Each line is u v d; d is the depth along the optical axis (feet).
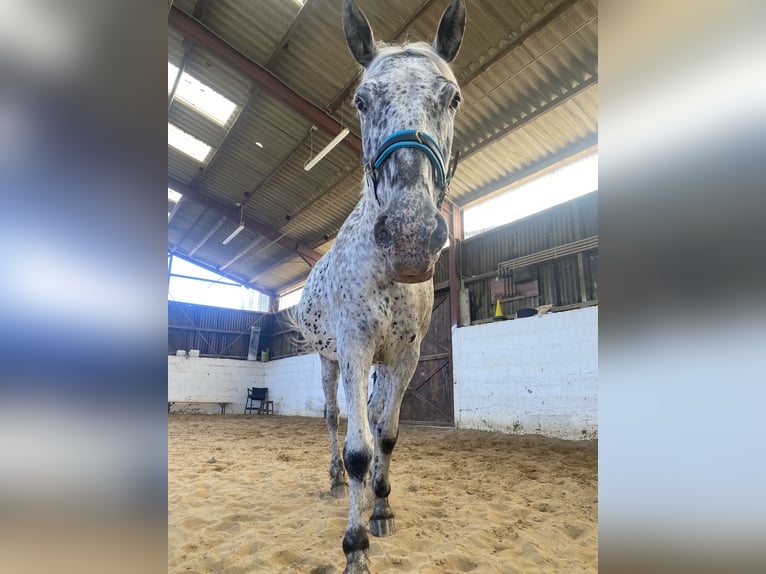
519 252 22.48
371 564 4.91
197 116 26.18
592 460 13.05
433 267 3.94
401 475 10.34
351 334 5.16
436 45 5.60
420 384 25.41
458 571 4.85
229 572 4.88
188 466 11.66
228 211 35.35
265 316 47.98
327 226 34.37
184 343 43.32
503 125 19.94
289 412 40.24
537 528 6.38
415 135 3.96
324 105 22.68
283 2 18.19
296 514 6.91
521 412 19.65
